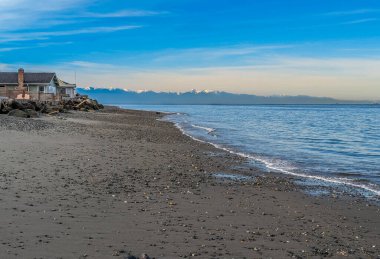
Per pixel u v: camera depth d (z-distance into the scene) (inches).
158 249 296.4
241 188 565.3
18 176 533.3
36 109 2023.9
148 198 465.4
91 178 557.9
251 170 738.8
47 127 1334.9
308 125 2440.9
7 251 269.7
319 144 1317.7
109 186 515.5
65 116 2133.4
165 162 767.1
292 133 1761.8
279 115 4153.5
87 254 273.4
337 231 379.6
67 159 711.7
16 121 1424.7
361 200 524.4
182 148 1024.2
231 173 693.3
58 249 279.9
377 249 331.9
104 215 379.2
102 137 1159.6
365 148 1219.2
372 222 420.8
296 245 327.6
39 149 809.5
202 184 577.0
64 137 1072.2
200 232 346.0
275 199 506.6
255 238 339.3
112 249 287.3
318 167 815.1
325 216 436.1
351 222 416.8
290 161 886.4
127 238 316.2
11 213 362.0
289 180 652.1
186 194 502.3
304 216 430.0
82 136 1138.0
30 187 474.9
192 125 2156.7
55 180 525.7
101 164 685.9
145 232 335.3
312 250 317.4
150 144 1071.0
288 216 425.1
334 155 1031.0
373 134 1797.5
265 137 1512.1
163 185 550.0
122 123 1945.1
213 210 428.8
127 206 421.4
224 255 293.3
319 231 375.6
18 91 2576.3
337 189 593.6
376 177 707.4
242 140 1352.1
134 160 762.8
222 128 1956.2
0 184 478.0
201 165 760.3
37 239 297.9
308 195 542.9
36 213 368.5
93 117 2285.9
